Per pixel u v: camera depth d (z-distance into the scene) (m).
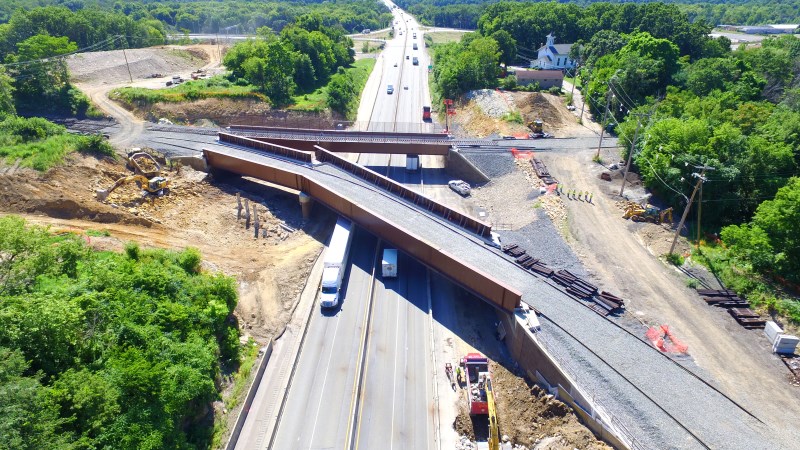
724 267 55.28
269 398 45.31
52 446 27.92
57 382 31.55
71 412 31.41
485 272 52.06
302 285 60.03
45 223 59.03
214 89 117.19
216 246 65.31
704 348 44.50
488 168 85.62
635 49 111.69
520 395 45.06
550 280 53.16
